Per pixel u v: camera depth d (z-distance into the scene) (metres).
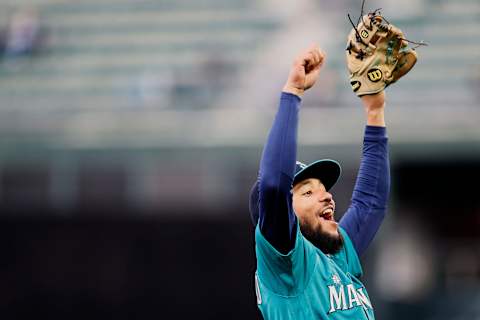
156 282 39.75
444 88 48.84
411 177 52.62
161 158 42.44
